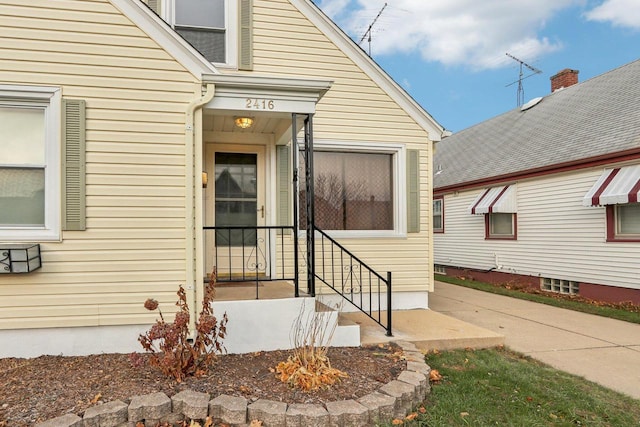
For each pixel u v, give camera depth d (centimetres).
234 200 573
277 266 577
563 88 1270
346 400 281
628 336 523
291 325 407
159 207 387
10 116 366
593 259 810
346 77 618
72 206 367
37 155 370
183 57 394
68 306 367
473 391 331
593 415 299
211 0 585
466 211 1205
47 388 292
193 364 322
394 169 648
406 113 641
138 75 385
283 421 257
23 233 358
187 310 333
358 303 618
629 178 717
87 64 374
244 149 574
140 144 385
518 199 1007
